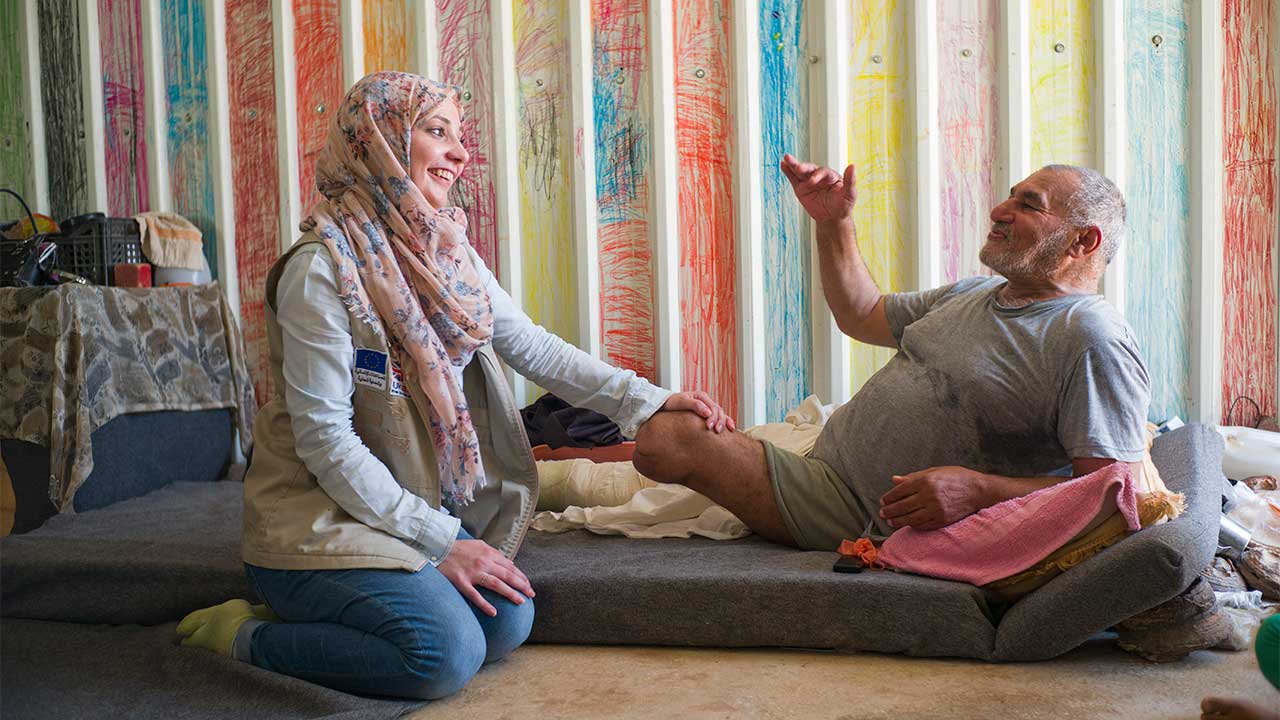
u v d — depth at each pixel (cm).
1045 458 226
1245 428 308
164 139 372
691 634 209
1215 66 329
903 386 235
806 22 337
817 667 199
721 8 339
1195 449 245
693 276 345
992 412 224
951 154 336
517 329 226
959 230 338
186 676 189
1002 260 226
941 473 211
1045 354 218
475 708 182
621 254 347
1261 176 335
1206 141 330
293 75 359
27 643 215
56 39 378
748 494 237
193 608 228
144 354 313
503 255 348
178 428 328
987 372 223
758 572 211
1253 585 230
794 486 237
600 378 233
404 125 192
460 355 197
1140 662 197
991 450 227
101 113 375
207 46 365
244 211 370
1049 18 333
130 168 378
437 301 195
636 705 182
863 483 236
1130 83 335
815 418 312
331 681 184
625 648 214
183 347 330
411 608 179
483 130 351
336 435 182
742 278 338
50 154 383
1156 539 185
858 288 271
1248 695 172
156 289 323
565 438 314
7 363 293
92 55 372
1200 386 335
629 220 346
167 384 321
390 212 192
